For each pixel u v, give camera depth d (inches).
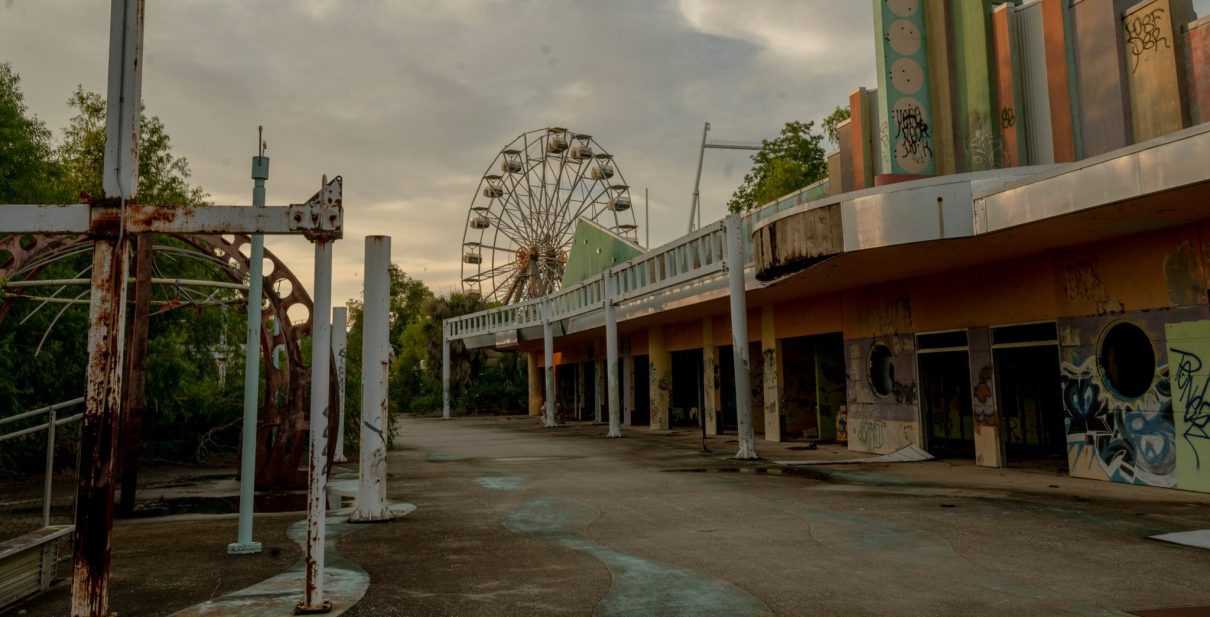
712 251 738.8
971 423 811.4
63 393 647.8
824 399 905.5
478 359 2145.7
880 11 644.7
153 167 900.0
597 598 225.0
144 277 426.9
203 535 347.9
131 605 226.2
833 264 573.0
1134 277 473.7
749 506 402.6
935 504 399.2
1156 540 299.6
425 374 2258.9
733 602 218.7
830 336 912.9
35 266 402.3
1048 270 540.7
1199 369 430.6
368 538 329.4
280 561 288.2
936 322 652.1
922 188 489.7
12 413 589.6
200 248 539.2
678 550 293.1
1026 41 586.9
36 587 247.6
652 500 430.9
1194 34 477.7
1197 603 211.8
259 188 348.8
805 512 379.9
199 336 837.2
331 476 607.2
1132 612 204.2
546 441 985.5
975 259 572.7
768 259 604.1
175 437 795.4
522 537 325.7
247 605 225.0
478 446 913.5
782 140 1712.6
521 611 212.8
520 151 2233.0
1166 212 410.9
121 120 173.9
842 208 524.1
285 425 548.7
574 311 1232.2
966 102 620.4
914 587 232.8
